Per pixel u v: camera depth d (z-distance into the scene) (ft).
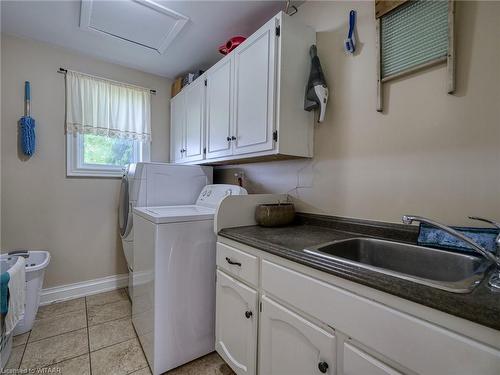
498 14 2.90
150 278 4.75
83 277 7.77
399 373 2.06
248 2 5.28
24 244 6.93
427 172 3.50
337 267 2.54
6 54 6.58
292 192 5.60
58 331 5.87
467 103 3.13
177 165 6.98
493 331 1.63
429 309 1.90
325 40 4.90
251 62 5.01
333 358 2.57
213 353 5.28
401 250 3.55
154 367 4.56
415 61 3.56
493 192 2.95
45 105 7.11
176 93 8.75
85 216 7.79
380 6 3.92
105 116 7.88
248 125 5.08
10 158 6.71
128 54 7.52
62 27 6.24
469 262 2.87
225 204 4.70
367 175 4.22
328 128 4.83
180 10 5.53
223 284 4.40
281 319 3.19
